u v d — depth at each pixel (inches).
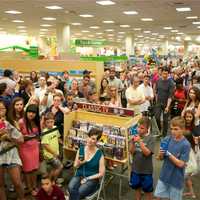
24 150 174.2
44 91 271.9
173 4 438.6
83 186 161.0
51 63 457.7
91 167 166.6
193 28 848.9
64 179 204.2
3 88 248.1
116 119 196.4
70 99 246.7
